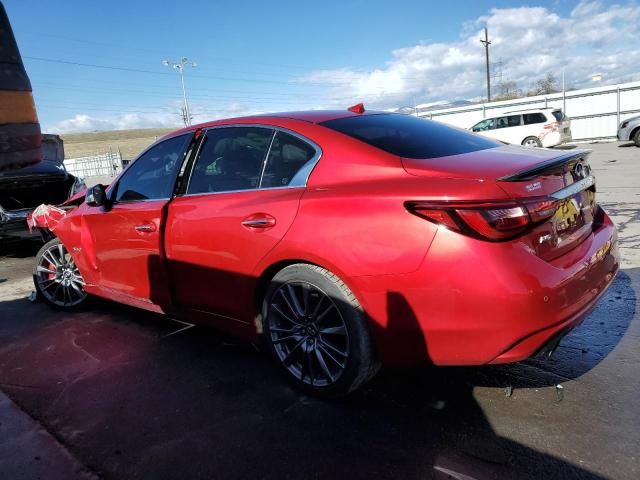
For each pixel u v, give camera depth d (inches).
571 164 103.3
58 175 296.4
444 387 111.8
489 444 91.2
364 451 91.7
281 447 94.5
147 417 107.6
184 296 131.7
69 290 177.5
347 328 100.6
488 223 84.5
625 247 207.6
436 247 87.4
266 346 120.0
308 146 111.3
